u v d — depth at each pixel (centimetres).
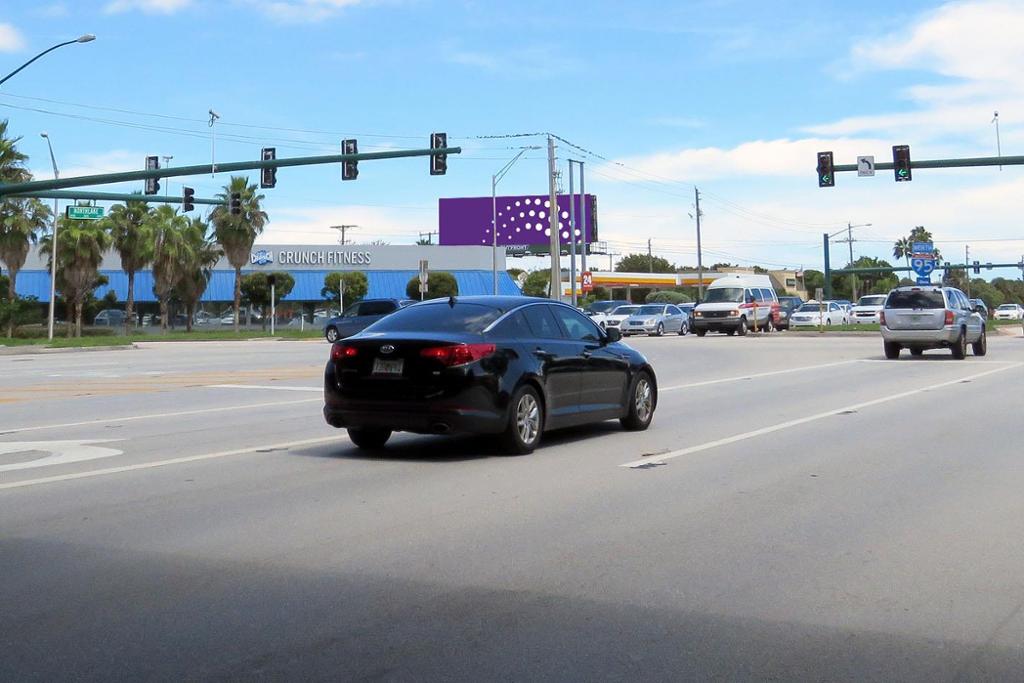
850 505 825
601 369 1210
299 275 7862
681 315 5244
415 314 1122
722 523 759
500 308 1118
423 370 1026
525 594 583
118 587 598
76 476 964
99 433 1284
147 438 1234
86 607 561
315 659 484
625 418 1272
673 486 906
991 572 628
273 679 460
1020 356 2936
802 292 13888
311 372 2442
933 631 521
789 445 1156
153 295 7188
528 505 824
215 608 559
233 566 643
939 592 587
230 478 953
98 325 6981
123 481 938
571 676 462
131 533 731
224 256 7506
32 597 579
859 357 2928
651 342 4059
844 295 15088
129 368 2669
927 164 3622
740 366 2558
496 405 1043
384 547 689
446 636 514
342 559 659
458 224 9981
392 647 499
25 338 5247
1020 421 1377
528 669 470
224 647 500
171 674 466
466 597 578
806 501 841
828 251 8406
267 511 804
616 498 852
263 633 519
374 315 4359
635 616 545
